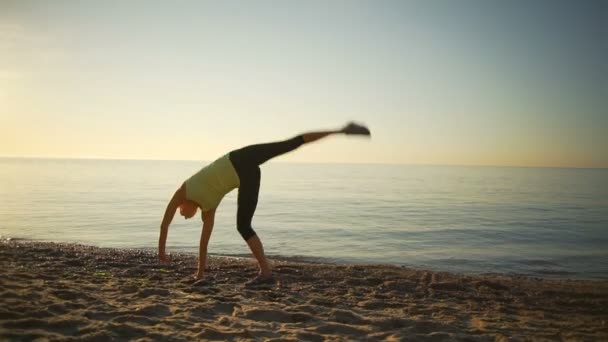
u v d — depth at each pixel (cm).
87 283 536
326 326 411
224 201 2881
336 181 7000
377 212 2341
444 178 9206
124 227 1544
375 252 1203
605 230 1719
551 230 1716
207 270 718
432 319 472
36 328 345
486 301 595
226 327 388
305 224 1775
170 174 8338
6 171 8169
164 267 729
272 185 5559
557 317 529
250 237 607
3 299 404
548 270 1010
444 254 1192
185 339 350
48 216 1806
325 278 688
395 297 588
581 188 5497
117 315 397
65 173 7744
